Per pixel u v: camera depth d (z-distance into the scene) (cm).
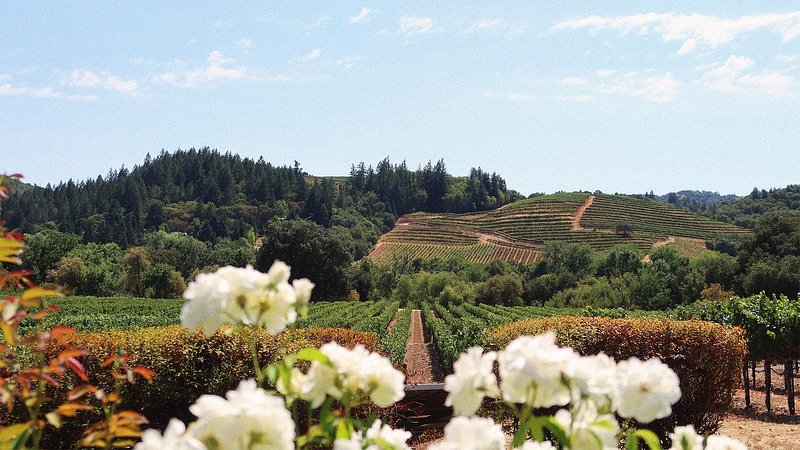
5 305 221
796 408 1516
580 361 154
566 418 170
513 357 155
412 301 7219
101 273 6338
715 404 874
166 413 683
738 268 5234
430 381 2166
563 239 12469
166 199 13875
